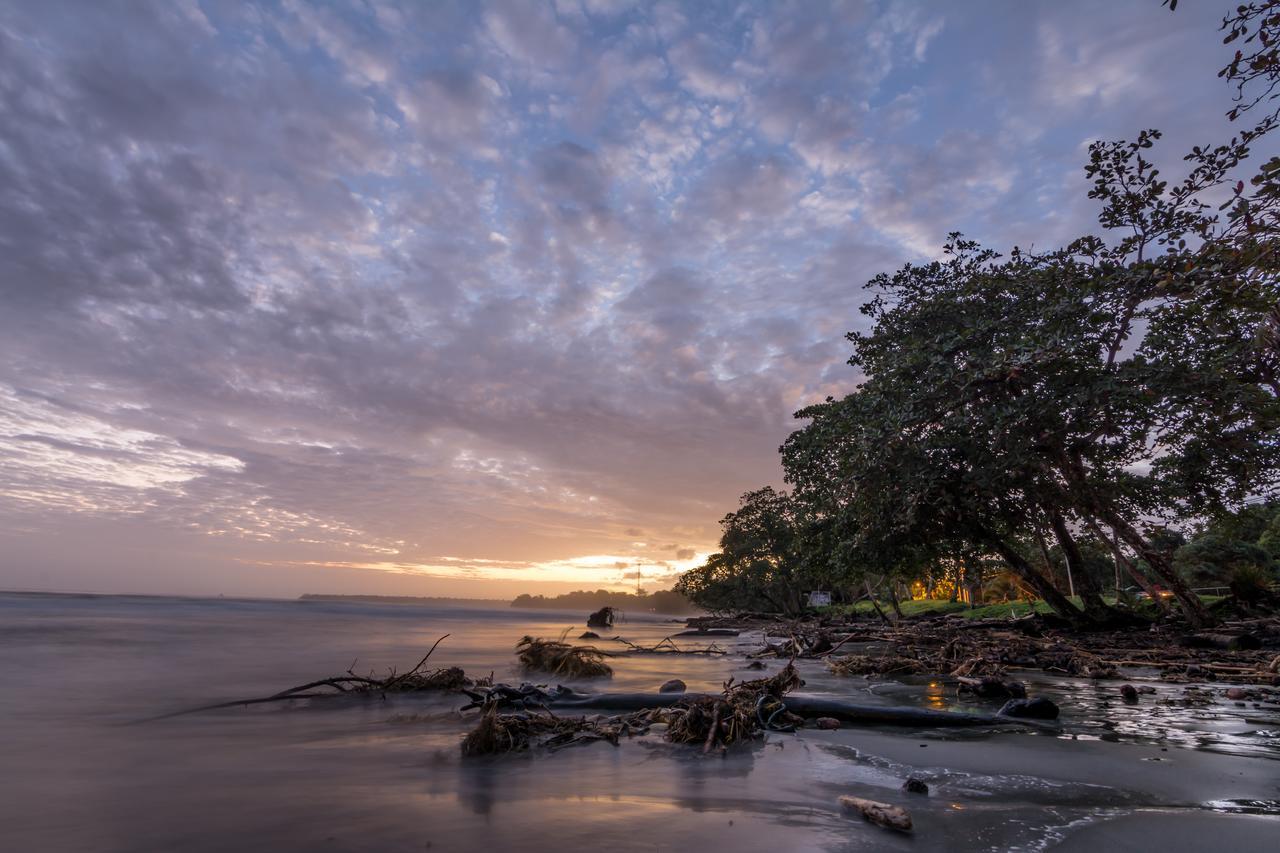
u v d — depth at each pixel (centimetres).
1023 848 313
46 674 1176
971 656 1382
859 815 365
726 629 3928
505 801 399
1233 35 629
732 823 352
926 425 2228
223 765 508
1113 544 2298
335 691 1000
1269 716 734
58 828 350
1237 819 359
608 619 5209
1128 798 401
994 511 2403
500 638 2692
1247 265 723
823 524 2881
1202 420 1931
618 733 597
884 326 2780
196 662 1457
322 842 325
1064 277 2066
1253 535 3716
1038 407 1945
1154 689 992
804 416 3334
